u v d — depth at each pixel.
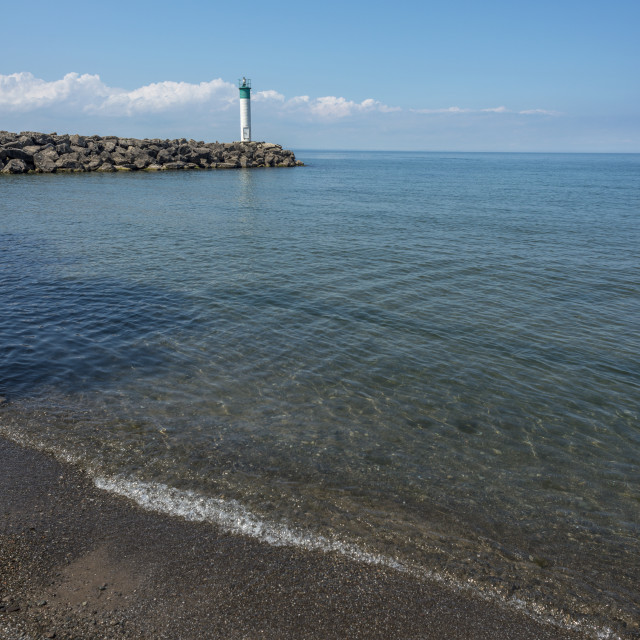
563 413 10.30
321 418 9.81
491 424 9.82
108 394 10.47
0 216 33.00
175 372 11.58
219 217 34.38
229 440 8.92
